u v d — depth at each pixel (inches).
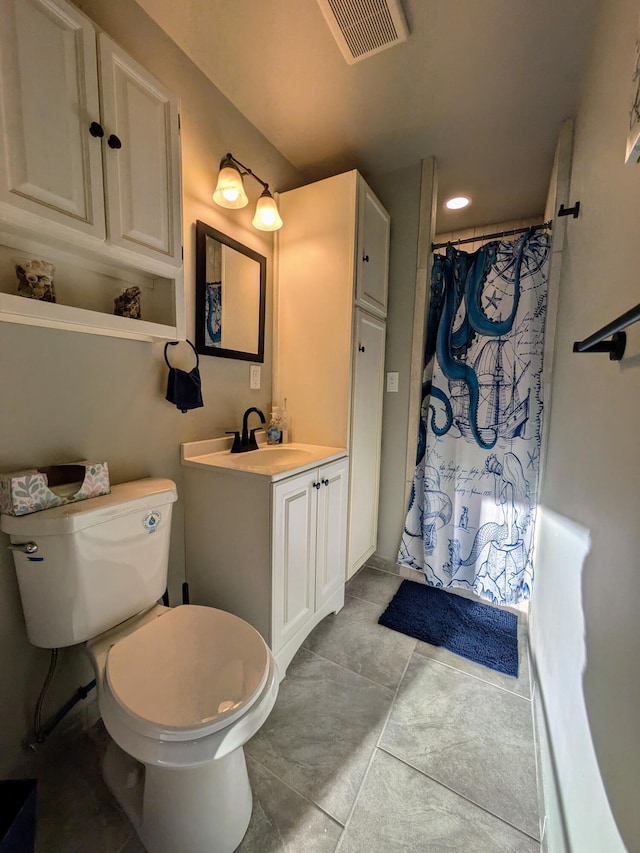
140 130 41.6
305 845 35.8
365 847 35.7
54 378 42.4
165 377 55.6
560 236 64.7
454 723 49.5
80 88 35.6
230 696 32.7
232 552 55.5
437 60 54.3
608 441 31.1
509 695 54.4
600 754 25.5
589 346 30.3
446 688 55.2
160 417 55.6
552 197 71.2
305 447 71.5
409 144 73.6
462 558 79.1
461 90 59.9
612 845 21.8
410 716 50.3
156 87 43.1
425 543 81.2
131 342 50.6
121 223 40.3
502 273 71.9
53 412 42.6
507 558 73.7
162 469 56.4
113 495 44.4
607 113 40.9
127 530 43.5
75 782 40.9
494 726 49.2
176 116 45.9
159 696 32.5
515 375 71.2
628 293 29.9
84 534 39.0
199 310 59.3
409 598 78.8
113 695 32.7
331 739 46.7
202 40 52.1
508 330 71.8
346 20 48.4
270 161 73.3
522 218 106.3
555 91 59.3
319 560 63.9
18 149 31.5
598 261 40.4
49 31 33.1
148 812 34.7
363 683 55.9
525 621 71.7
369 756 44.6
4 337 37.9
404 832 37.0
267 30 50.1
